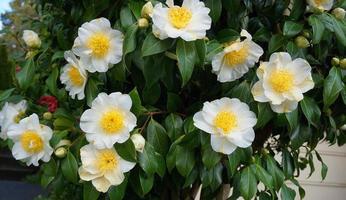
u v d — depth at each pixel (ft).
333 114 3.39
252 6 3.35
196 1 2.85
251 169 3.05
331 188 7.97
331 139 3.50
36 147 2.99
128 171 2.92
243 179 3.01
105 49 2.94
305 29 3.13
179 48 2.80
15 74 3.50
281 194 3.25
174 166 3.03
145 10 2.89
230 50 2.88
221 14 3.25
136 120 2.90
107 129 2.84
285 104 2.92
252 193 2.98
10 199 10.57
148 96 3.10
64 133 3.04
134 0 3.02
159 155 2.96
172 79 3.02
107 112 2.86
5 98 3.46
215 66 2.90
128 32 2.88
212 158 2.89
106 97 2.87
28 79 3.27
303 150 4.65
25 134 3.01
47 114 3.21
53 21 3.89
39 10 4.69
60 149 2.98
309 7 3.10
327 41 3.15
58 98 3.28
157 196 3.53
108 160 2.87
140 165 2.89
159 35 2.79
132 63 3.03
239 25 3.26
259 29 3.25
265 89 2.89
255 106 2.98
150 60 2.90
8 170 12.75
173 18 2.79
